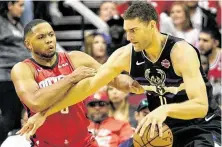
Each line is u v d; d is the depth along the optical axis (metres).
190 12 16.61
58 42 17.95
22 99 9.12
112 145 12.32
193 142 8.93
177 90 8.74
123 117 13.48
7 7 14.30
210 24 16.39
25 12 16.22
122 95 13.39
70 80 8.77
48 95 8.73
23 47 14.33
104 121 12.62
